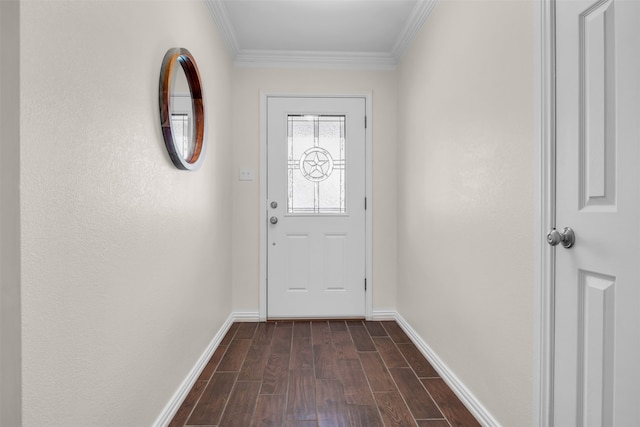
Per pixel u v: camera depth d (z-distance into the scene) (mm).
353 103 3275
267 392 1965
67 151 972
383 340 2766
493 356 1598
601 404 1057
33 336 860
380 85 3287
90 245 1075
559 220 1212
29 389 849
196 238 2096
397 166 3256
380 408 1814
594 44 1071
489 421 1614
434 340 2314
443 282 2166
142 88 1406
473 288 1787
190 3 1982
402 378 2135
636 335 950
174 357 1761
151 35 1487
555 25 1223
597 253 1062
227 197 2988
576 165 1136
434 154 2328
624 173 981
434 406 1836
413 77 2789
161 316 1597
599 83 1056
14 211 816
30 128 845
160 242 1584
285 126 3252
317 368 2264
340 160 3289
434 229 2322
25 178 832
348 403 1858
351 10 2568
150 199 1481
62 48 947
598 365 1064
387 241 3291
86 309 1059
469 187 1831
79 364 1029
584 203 1118
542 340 1269
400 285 3154
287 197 3270
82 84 1030
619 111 998
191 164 1890
